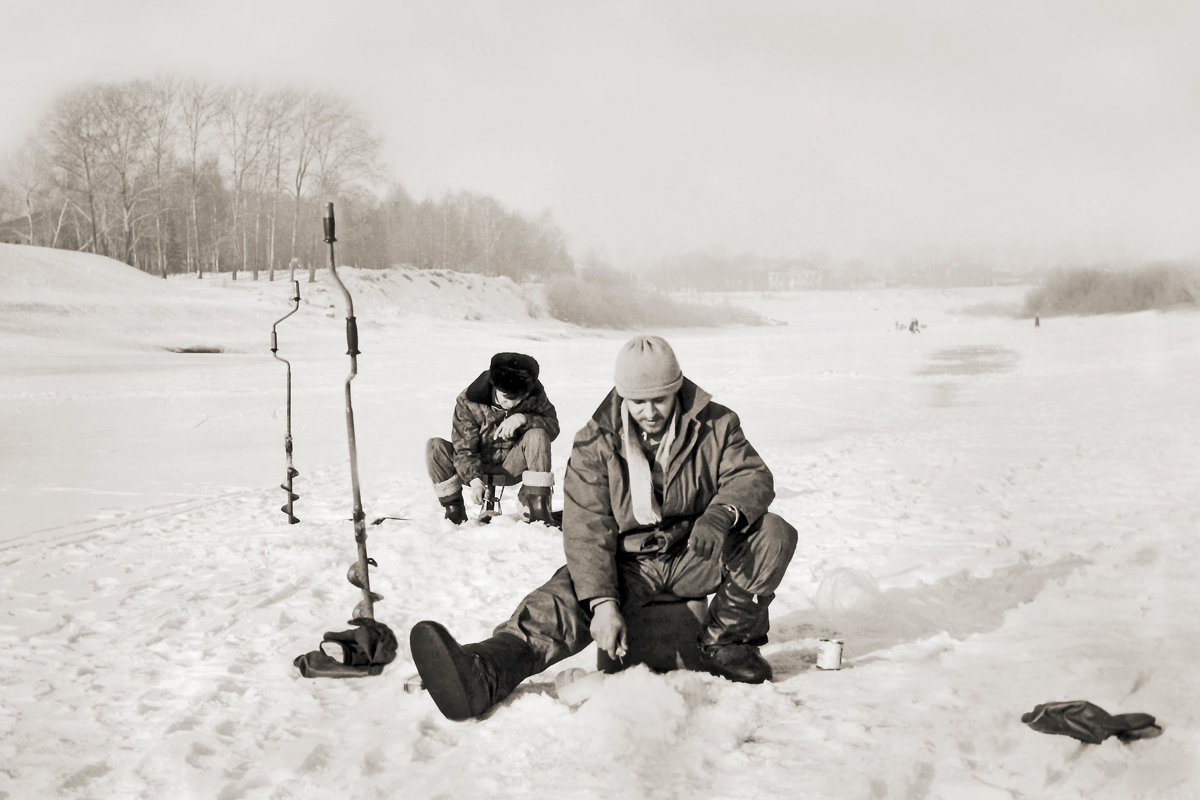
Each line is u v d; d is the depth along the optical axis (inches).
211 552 245.0
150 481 391.5
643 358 125.3
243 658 152.9
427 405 761.0
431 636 117.8
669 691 118.6
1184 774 96.9
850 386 896.3
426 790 101.2
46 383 995.3
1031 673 130.6
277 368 1249.4
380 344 1948.8
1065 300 2310.5
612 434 130.5
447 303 3026.6
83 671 149.6
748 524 128.3
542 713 119.1
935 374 1063.6
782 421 594.2
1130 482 317.1
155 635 167.5
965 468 363.6
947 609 168.9
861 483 329.4
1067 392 779.4
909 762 100.8
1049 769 99.6
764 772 101.2
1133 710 114.4
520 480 268.7
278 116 3120.1
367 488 358.9
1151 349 1096.8
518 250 3587.6
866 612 167.8
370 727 120.8
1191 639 141.9
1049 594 175.5
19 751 116.8
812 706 120.8
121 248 3548.2
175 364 1323.8
